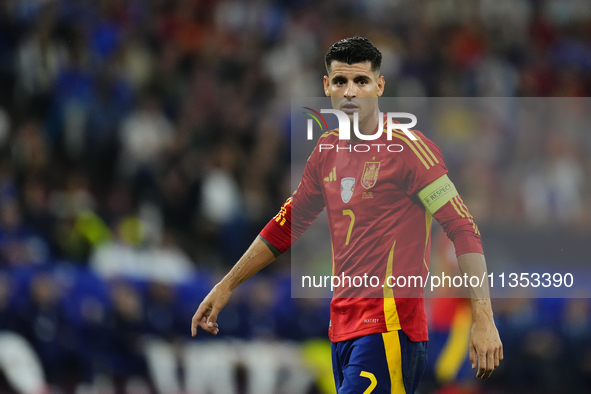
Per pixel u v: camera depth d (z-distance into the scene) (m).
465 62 54.91
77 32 42.62
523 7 60.53
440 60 54.28
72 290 29.05
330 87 12.97
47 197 34.47
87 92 40.84
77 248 32.28
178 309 31.11
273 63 49.66
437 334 29.78
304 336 32.03
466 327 29.55
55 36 41.81
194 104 44.84
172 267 34.09
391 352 12.23
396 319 12.33
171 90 45.16
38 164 36.06
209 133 43.34
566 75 57.94
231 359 30.16
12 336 26.91
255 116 45.53
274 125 44.78
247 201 40.19
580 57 60.03
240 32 50.62
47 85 40.47
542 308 33.59
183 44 48.16
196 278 33.72
